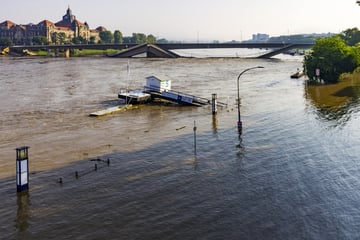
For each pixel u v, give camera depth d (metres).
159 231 27.39
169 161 42.56
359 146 46.66
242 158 43.34
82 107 77.56
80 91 100.38
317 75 113.06
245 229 27.62
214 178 37.34
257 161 42.22
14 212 30.31
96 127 59.84
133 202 32.06
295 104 77.50
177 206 31.28
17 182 34.03
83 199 32.72
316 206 31.11
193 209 30.75
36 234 27.06
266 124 59.84
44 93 96.62
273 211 30.33
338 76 113.19
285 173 38.50
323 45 115.88
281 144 48.47
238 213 30.02
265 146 47.78
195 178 37.38
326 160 42.09
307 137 51.34
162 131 56.75
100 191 34.38
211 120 64.38
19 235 26.94
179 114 70.25
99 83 117.75
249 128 57.53
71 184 36.06
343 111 68.38
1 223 28.53
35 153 46.19
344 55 112.50
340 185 35.31
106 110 72.25
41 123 62.97
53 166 41.28
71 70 163.38
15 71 157.38
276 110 71.44
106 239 26.39
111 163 42.09
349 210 30.33
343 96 86.56
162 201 32.25
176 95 80.69
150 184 35.94
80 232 27.31
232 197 32.97
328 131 54.22
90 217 29.50
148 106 78.94
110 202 32.06
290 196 33.06
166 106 78.88
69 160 43.31
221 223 28.48
